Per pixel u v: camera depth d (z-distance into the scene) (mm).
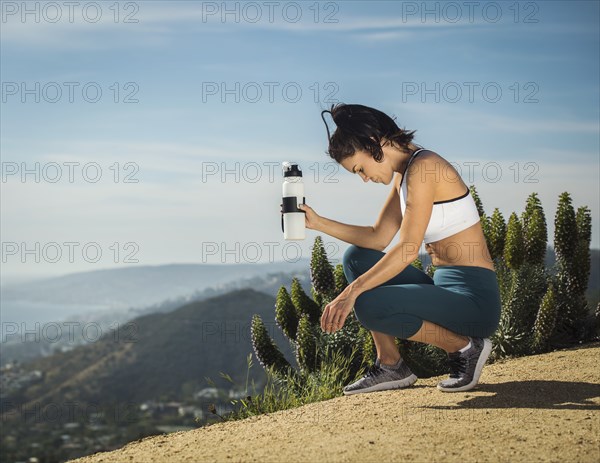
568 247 5051
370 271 3012
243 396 4070
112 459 2686
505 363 4086
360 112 3094
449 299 3055
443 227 3098
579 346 4594
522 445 2299
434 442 2395
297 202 3398
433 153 3082
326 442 2525
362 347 4816
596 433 2383
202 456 2531
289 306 5172
